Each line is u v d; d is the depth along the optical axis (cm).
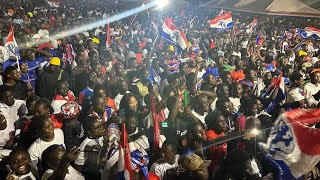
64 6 3491
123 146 448
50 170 456
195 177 456
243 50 1592
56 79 867
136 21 2788
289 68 1122
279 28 2953
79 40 1705
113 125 550
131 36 1988
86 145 534
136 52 1474
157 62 1111
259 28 2934
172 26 1268
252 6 3794
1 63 1048
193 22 3312
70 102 598
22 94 773
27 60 1019
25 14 2511
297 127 369
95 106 669
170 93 729
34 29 1800
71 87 890
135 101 664
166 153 504
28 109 643
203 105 681
